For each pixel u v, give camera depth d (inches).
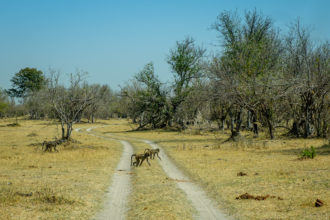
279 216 363.3
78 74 1524.4
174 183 584.1
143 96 2783.0
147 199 467.2
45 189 501.0
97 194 502.9
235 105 1664.6
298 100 1520.7
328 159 751.7
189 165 804.0
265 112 1533.0
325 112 1450.5
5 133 2385.6
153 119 2861.7
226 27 1889.8
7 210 394.6
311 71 1483.8
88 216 391.5
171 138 1883.6
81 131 2859.3
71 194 484.1
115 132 2682.1
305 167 659.4
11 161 904.9
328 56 1494.8
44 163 876.6
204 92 1727.4
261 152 1021.2
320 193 445.7
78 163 879.7
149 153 864.3
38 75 5187.0
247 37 1711.4
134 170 761.0
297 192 461.4
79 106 1512.1
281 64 1605.6
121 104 4825.3
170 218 373.1
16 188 512.1
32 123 4099.4
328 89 1378.0
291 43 1593.3
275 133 1758.1
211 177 624.7
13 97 5398.6
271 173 620.1
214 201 452.8
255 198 444.8
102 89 4618.6
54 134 2281.0
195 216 384.2
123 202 463.2
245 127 2337.6
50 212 394.3
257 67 1544.0
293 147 1120.2
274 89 1461.6
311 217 348.8
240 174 628.4
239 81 1519.4
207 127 2448.3
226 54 1738.4
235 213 390.0
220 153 1038.4
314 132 1535.4
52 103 1451.8
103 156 1040.8
